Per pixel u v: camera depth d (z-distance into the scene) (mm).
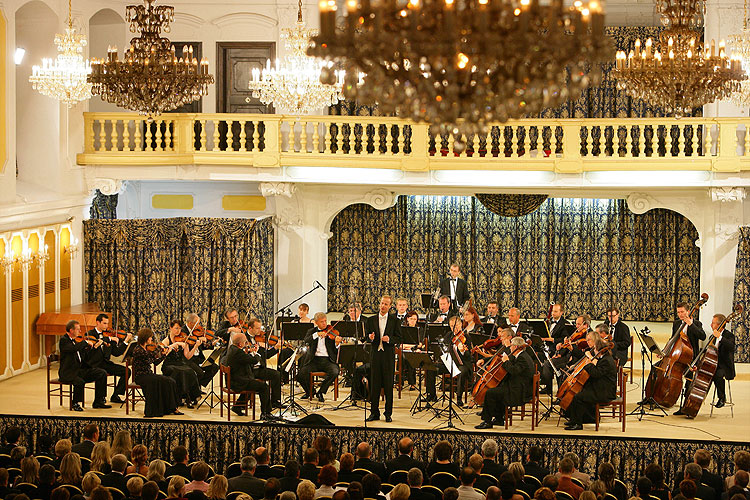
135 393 15383
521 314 20781
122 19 18969
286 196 18203
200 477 9602
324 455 10688
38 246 16875
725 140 16844
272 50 19312
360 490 8914
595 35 6691
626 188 18500
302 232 18969
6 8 15680
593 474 12594
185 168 17750
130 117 17797
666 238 20328
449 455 10688
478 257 20859
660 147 19891
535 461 11148
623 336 15469
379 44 6602
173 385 14070
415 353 13594
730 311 18109
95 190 18375
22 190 16828
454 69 6715
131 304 18344
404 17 6688
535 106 7102
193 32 19312
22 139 17312
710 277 18234
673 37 12023
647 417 14242
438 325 13992
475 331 14969
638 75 11938
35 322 16906
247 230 18016
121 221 18141
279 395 14273
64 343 14203
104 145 17875
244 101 19516
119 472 9844
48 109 17219
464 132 7086
